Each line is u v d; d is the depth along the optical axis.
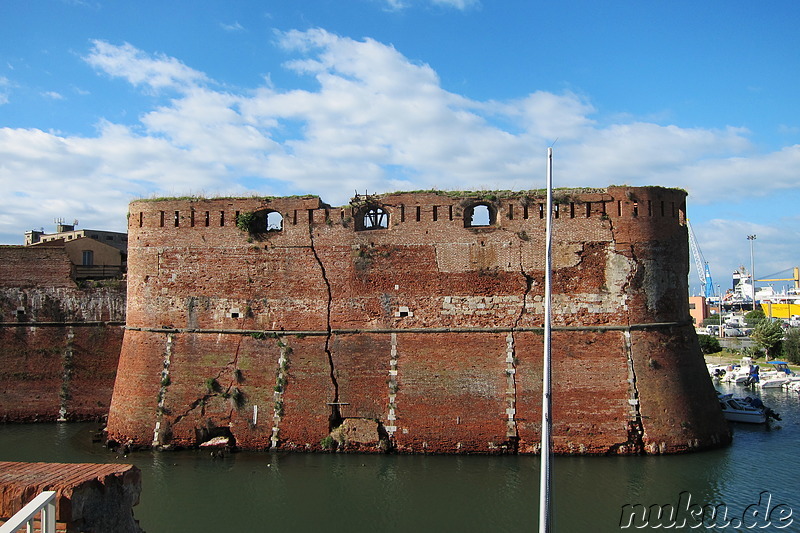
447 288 36.69
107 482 16.33
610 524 26.62
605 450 33.91
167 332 38.56
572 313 35.75
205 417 36.81
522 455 34.34
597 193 36.31
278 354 37.25
